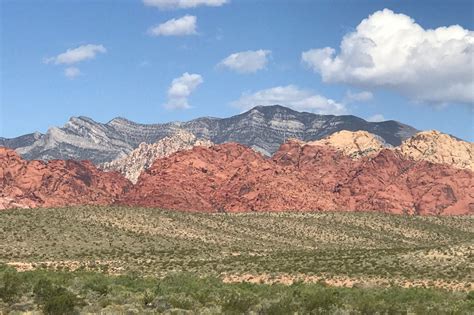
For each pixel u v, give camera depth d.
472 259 97.69
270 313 46.00
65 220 143.50
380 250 117.62
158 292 53.38
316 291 59.19
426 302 59.34
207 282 68.94
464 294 67.38
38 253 116.75
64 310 40.69
